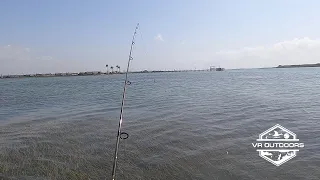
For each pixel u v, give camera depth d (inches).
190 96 938.1
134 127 446.0
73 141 367.6
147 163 285.0
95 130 430.3
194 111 593.9
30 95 1205.7
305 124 439.5
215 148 327.3
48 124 488.1
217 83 1770.4
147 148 332.5
